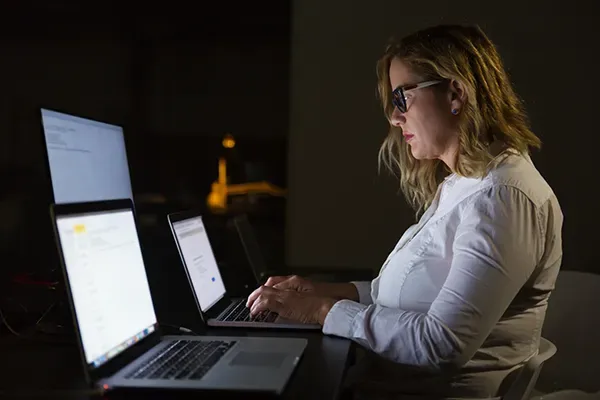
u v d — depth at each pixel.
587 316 1.74
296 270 2.60
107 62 3.40
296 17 3.19
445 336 1.25
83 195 1.56
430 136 1.48
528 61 2.97
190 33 3.35
